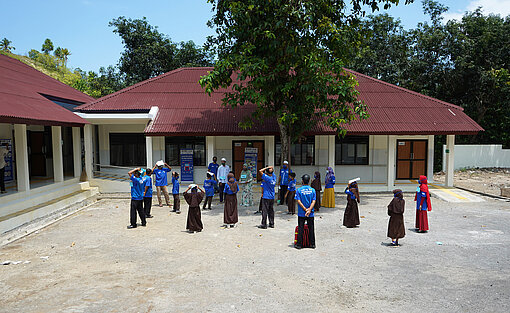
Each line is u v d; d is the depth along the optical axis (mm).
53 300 5750
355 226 10703
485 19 27719
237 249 8523
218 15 13523
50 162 17531
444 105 18375
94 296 5902
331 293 6000
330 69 12953
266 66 12133
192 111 17328
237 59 12344
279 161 18438
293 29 12836
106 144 18938
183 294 5965
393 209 8641
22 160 12109
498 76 25047
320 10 12992
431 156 18828
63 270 7176
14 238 9680
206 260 7738
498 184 19906
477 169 26266
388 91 19297
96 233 10188
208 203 13523
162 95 18391
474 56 26578
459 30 27281
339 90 12781
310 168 18359
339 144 18422
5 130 14234
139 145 18922
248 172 14312
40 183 14633
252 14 12500
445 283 6410
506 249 8438
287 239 9406
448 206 14125
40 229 10719
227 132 16078
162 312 5316
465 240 9227
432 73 27391
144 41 30188
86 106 16859
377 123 16875
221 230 10398
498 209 13453
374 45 28828
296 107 13734
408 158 19000
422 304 5566
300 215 8531
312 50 13195
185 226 10984
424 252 8234
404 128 16625
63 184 14984
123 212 13258
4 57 17828
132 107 17250
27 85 15547
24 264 7555
